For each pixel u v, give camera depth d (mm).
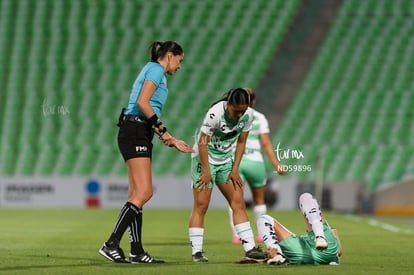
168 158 85312
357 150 87438
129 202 27562
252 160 38781
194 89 91750
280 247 27234
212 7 98062
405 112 90562
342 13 98125
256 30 96812
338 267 26750
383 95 91812
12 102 90500
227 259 30781
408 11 98188
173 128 88688
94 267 26656
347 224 58531
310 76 93625
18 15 97500
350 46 95750
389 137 88812
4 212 69188
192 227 29484
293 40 96250
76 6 98188
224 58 94375
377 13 98062
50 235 43500
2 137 87750
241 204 29125
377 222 61844
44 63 93750
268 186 78625
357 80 93125
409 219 68062
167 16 97438
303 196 26906
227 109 27234
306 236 27266
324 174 85938
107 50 94750
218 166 28891
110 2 98312
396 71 93688
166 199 79250
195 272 25000
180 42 95188
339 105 91250
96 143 87438
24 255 31641
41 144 87312
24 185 79438
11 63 93625
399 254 34312
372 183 83812
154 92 27812
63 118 88688
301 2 98938
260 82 93125
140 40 95562
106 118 89188
